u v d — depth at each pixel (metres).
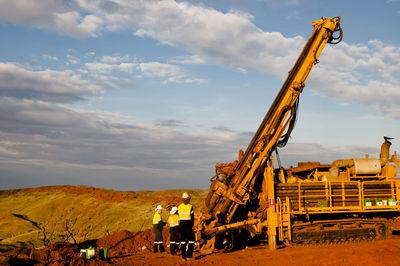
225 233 13.38
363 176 13.81
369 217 14.09
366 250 11.35
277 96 12.73
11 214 33.38
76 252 12.54
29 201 39.56
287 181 13.58
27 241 23.73
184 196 11.16
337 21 12.55
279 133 12.90
